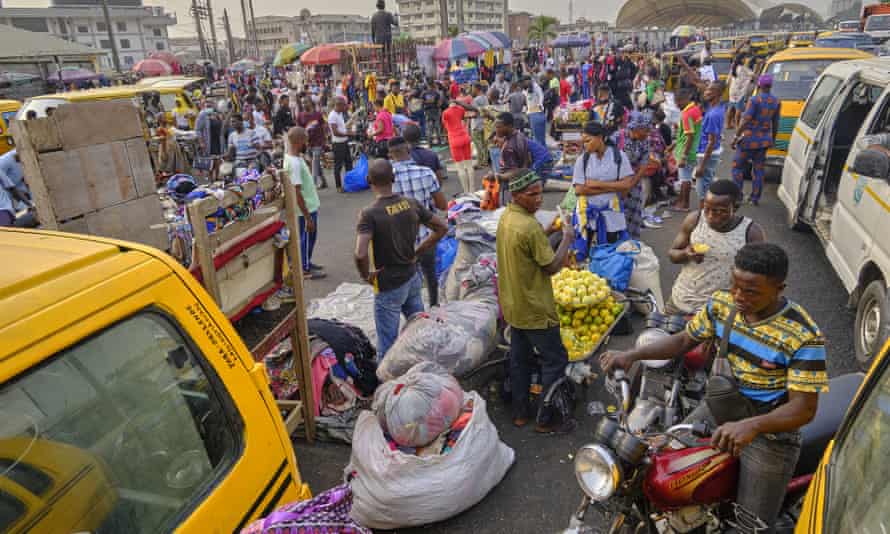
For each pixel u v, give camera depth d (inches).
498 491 139.3
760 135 335.3
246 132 442.3
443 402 133.3
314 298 258.1
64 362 56.5
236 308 123.7
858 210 202.4
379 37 1004.6
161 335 66.9
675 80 798.5
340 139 450.0
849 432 75.5
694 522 93.2
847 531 62.1
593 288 176.9
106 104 138.9
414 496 122.3
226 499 68.2
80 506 55.8
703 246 148.7
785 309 86.0
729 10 2161.7
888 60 253.3
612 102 431.2
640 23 2452.0
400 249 170.6
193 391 68.8
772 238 295.6
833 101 260.2
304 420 156.4
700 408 107.8
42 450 53.8
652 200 362.3
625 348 195.6
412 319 175.3
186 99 610.2
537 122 490.3
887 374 72.4
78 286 60.3
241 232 123.0
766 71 444.5
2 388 50.7
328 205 420.8
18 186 255.9
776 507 90.8
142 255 69.8
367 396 172.4
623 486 88.7
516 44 2126.0
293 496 80.4
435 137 655.1
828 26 2375.7
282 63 1173.7
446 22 1122.0
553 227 202.1
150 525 60.7
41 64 1135.6
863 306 183.3
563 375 155.9
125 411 61.4
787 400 87.9
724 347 91.9
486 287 193.5
